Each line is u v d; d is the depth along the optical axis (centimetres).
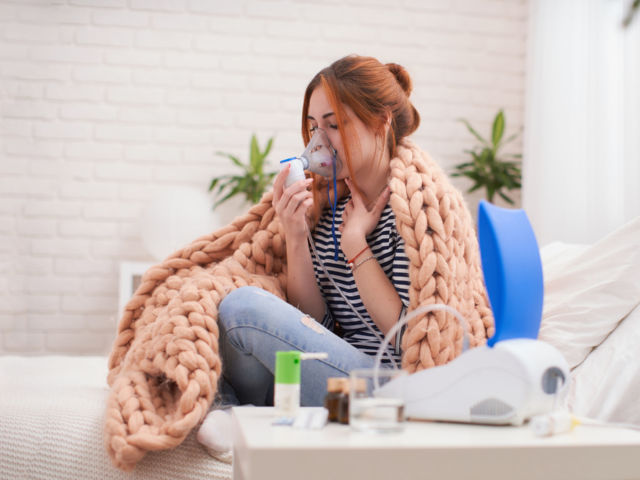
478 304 151
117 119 368
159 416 123
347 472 80
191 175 373
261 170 356
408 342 132
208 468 122
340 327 171
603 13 278
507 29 397
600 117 277
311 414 96
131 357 136
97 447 127
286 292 169
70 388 163
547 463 84
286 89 380
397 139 161
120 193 367
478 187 368
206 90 375
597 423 96
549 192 313
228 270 157
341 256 162
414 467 81
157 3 372
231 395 145
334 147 158
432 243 136
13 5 362
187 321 130
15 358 225
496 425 96
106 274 364
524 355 95
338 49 384
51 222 362
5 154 359
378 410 89
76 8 366
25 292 358
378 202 152
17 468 132
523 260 103
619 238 152
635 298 146
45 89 363
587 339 145
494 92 395
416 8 390
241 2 378
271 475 79
